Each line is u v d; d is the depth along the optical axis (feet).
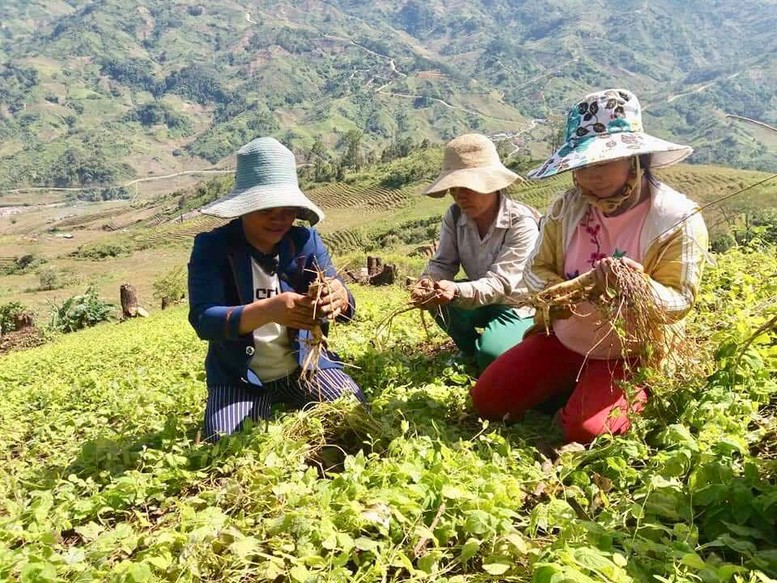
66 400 24.17
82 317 80.84
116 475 13.35
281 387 15.21
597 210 13.00
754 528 8.62
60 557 9.37
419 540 9.08
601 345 12.92
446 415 14.55
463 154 16.74
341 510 9.50
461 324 18.34
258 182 13.42
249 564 9.12
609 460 10.17
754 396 12.15
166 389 21.29
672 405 12.14
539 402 14.10
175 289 108.58
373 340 20.88
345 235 278.05
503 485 9.93
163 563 8.75
